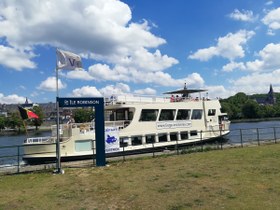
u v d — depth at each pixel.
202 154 22.30
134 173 16.20
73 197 11.91
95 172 17.19
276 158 18.30
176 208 9.91
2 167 20.42
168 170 16.44
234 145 28.12
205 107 35.19
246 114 150.12
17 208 10.73
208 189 12.00
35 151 25.14
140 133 29.56
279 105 165.38
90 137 26.67
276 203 9.91
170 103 32.06
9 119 119.19
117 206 10.54
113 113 32.56
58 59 18.86
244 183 12.62
